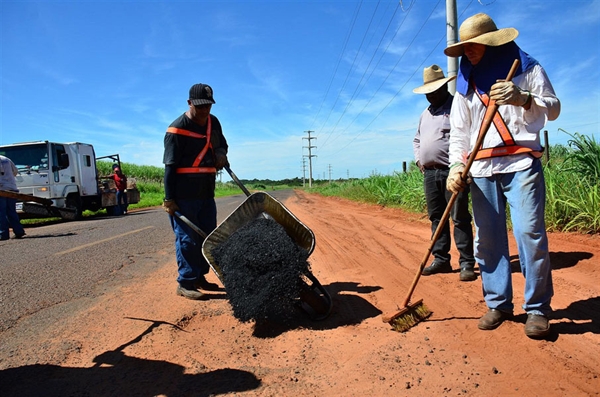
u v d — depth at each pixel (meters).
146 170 37.34
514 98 2.71
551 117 2.83
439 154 4.69
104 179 17.66
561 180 6.62
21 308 4.27
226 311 4.02
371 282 4.64
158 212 17.86
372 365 2.74
